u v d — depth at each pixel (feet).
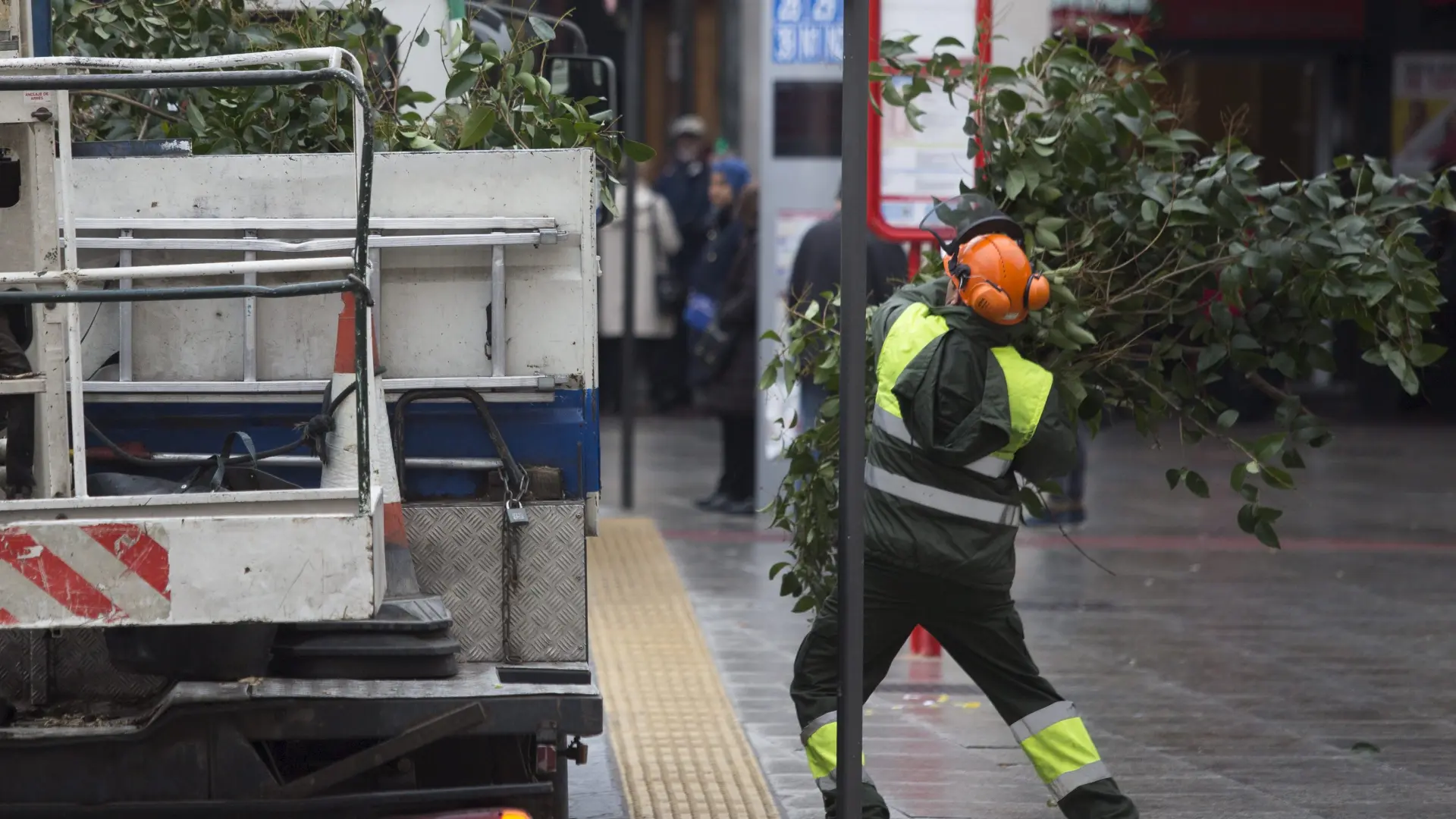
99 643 45.11
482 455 47.67
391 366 47.29
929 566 51.39
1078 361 59.57
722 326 131.95
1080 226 60.39
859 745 46.70
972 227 53.31
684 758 68.13
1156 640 90.89
